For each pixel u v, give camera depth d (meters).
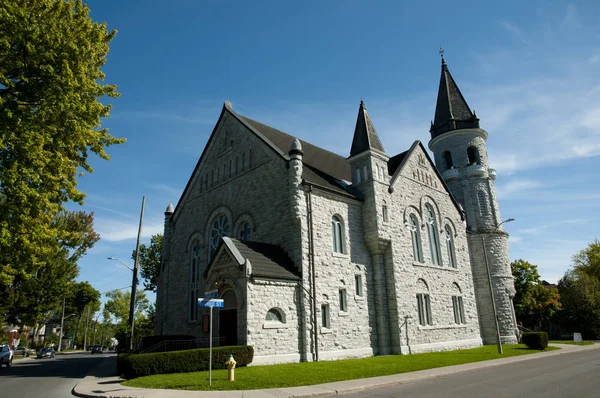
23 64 17.75
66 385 16.97
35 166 17.47
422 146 34.34
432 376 16.36
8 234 16.81
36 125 17.38
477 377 15.98
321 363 19.81
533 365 20.28
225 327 21.20
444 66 47.28
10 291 41.88
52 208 18.23
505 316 36.91
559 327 60.19
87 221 47.00
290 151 24.44
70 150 19.75
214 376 15.45
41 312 45.47
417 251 30.42
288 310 21.11
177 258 33.16
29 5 18.33
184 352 17.41
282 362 19.95
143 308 82.88
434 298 30.23
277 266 21.62
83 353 67.50
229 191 29.12
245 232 27.03
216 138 32.03
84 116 19.20
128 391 13.41
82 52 18.91
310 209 23.67
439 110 45.75
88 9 20.41
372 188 27.03
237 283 20.06
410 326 26.53
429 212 33.22
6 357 29.52
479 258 38.25
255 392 12.66
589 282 58.38
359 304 24.88
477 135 43.09
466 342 32.12
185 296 30.94
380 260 26.64
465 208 40.88
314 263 22.89
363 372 16.62
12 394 14.55
